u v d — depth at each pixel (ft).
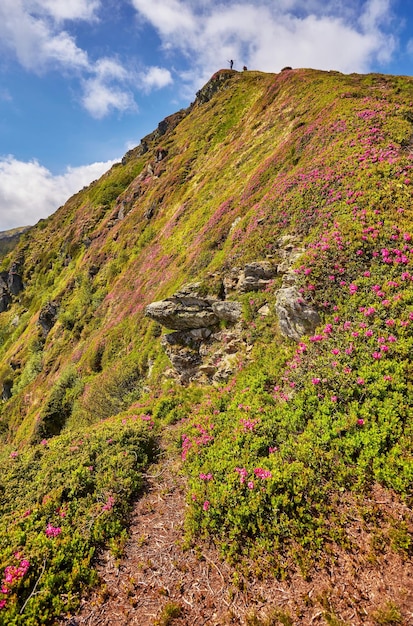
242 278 67.67
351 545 22.41
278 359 47.19
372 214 53.26
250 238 76.79
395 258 44.83
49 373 203.82
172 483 35.27
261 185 106.32
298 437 32.30
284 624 19.08
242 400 43.34
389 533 22.06
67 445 44.14
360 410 31.35
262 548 23.73
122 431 44.65
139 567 25.03
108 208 374.02
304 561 21.98
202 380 63.77
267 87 205.77
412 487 24.56
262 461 30.25
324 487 26.37
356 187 62.80
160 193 232.12
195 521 27.50
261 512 25.54
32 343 272.51
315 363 39.29
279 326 53.83
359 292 44.06
